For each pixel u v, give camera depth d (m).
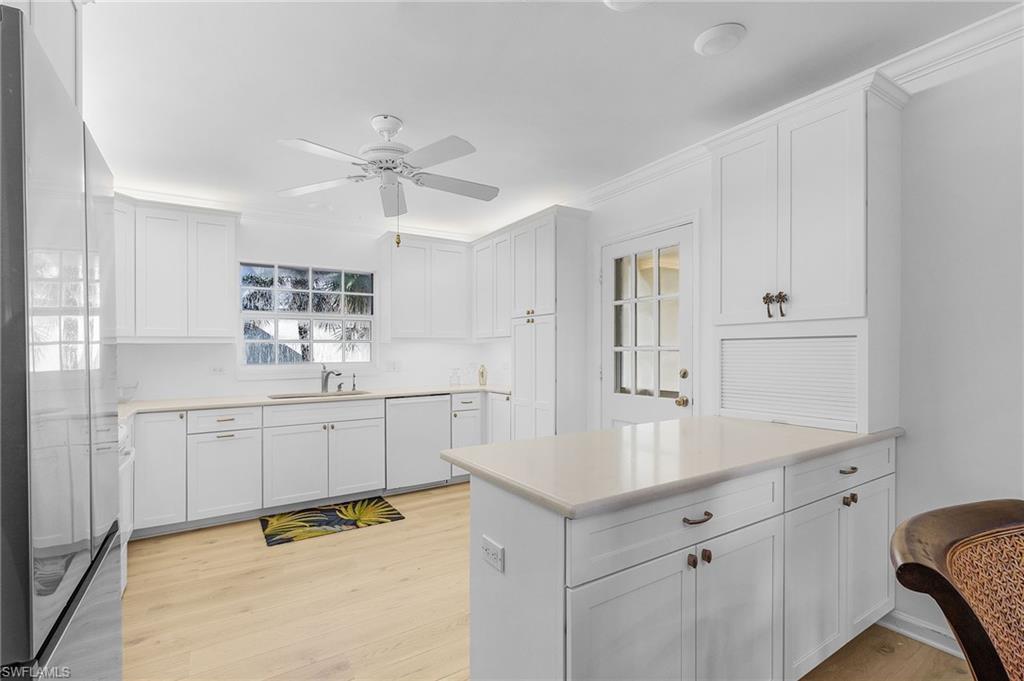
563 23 1.83
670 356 3.26
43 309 0.92
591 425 3.88
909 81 2.14
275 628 2.23
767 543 1.64
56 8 1.24
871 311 2.01
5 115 0.84
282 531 3.44
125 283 3.45
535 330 4.00
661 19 1.81
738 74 2.19
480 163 3.25
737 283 2.46
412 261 4.80
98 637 1.22
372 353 4.94
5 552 0.83
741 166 2.44
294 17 1.78
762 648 1.62
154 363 3.91
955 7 1.77
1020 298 1.87
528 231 4.10
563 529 1.22
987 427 1.94
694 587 1.45
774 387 2.36
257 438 3.69
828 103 2.09
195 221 3.73
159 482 3.34
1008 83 1.89
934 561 0.68
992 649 0.62
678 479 1.41
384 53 2.01
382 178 2.62
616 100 2.41
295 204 4.16
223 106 2.44
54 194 0.98
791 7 1.76
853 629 1.94
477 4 1.72
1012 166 1.88
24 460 0.85
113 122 2.60
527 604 1.35
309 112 2.50
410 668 1.96
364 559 2.97
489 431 4.72
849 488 1.94
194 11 1.73
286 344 4.52
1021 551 0.84
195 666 1.97
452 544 3.20
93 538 1.19
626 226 3.58
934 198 2.08
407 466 4.34
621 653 1.29
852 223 2.01
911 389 2.14
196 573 2.79
